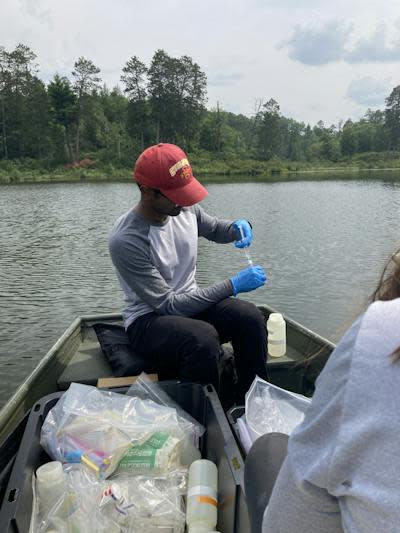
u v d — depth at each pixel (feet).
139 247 7.38
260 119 287.48
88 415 5.74
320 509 2.24
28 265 34.24
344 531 2.08
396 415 1.84
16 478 4.65
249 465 4.00
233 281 7.48
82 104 202.39
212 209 69.62
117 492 4.83
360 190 106.52
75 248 40.29
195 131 223.92
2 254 38.09
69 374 7.82
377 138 306.76
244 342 7.36
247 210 68.13
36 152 196.95
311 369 8.38
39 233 48.49
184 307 7.39
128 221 7.60
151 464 5.26
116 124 234.99
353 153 308.81
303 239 43.55
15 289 28.12
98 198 90.33
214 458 5.58
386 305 2.14
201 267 33.45
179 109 211.20
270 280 29.48
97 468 5.16
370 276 29.66
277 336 8.63
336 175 195.72
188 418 6.25
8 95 188.96
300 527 2.33
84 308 24.61
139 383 6.53
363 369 2.00
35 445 5.35
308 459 2.22
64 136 199.72
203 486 5.00
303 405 6.16
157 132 213.66
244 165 223.92
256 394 6.24
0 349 19.49
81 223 55.88
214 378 6.97
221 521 4.90
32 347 19.69
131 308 7.82
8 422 5.93
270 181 153.69
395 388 1.88
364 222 54.13
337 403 2.10
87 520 4.65
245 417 5.72
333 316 22.85
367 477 1.89
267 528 2.51
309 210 67.56
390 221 54.44
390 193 96.22
